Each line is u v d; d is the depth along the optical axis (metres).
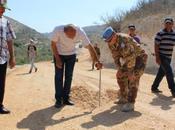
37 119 4.17
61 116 4.27
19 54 23.36
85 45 4.54
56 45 4.50
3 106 4.44
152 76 8.38
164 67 5.55
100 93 5.12
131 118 4.25
